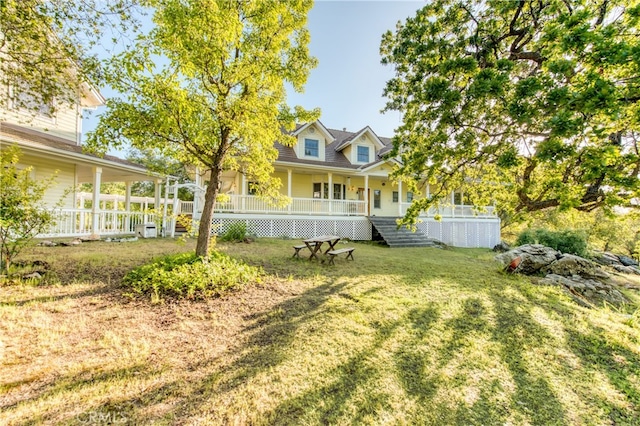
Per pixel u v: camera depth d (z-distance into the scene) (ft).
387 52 24.80
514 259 26.11
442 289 19.21
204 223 19.39
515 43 20.34
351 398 8.41
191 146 18.78
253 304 14.71
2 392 7.35
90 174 39.55
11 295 13.24
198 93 17.62
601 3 16.40
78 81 18.07
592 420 8.39
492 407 8.59
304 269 22.93
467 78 18.60
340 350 10.87
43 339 9.99
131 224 42.04
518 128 15.94
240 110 17.29
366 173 52.85
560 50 13.51
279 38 18.52
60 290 14.40
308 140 53.26
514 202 23.02
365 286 19.03
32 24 14.44
